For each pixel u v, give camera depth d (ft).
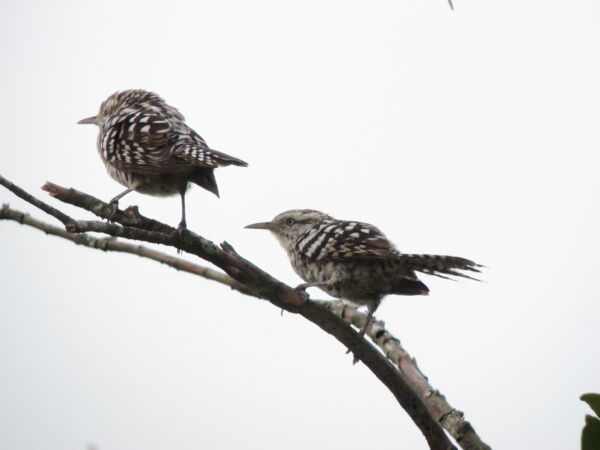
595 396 17.37
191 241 26.32
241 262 27.27
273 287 27.50
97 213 26.94
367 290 40.27
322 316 28.25
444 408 28.04
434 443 28.02
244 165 33.01
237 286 31.68
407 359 30.94
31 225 30.22
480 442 27.25
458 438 27.40
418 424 28.25
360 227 39.63
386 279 39.45
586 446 17.34
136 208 27.32
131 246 31.50
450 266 36.11
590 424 17.31
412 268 37.73
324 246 39.37
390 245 38.37
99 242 31.24
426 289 40.09
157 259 31.60
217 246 26.91
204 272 31.78
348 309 34.55
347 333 27.99
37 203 23.32
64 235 30.78
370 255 37.68
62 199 26.63
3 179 22.57
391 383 28.22
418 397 28.30
